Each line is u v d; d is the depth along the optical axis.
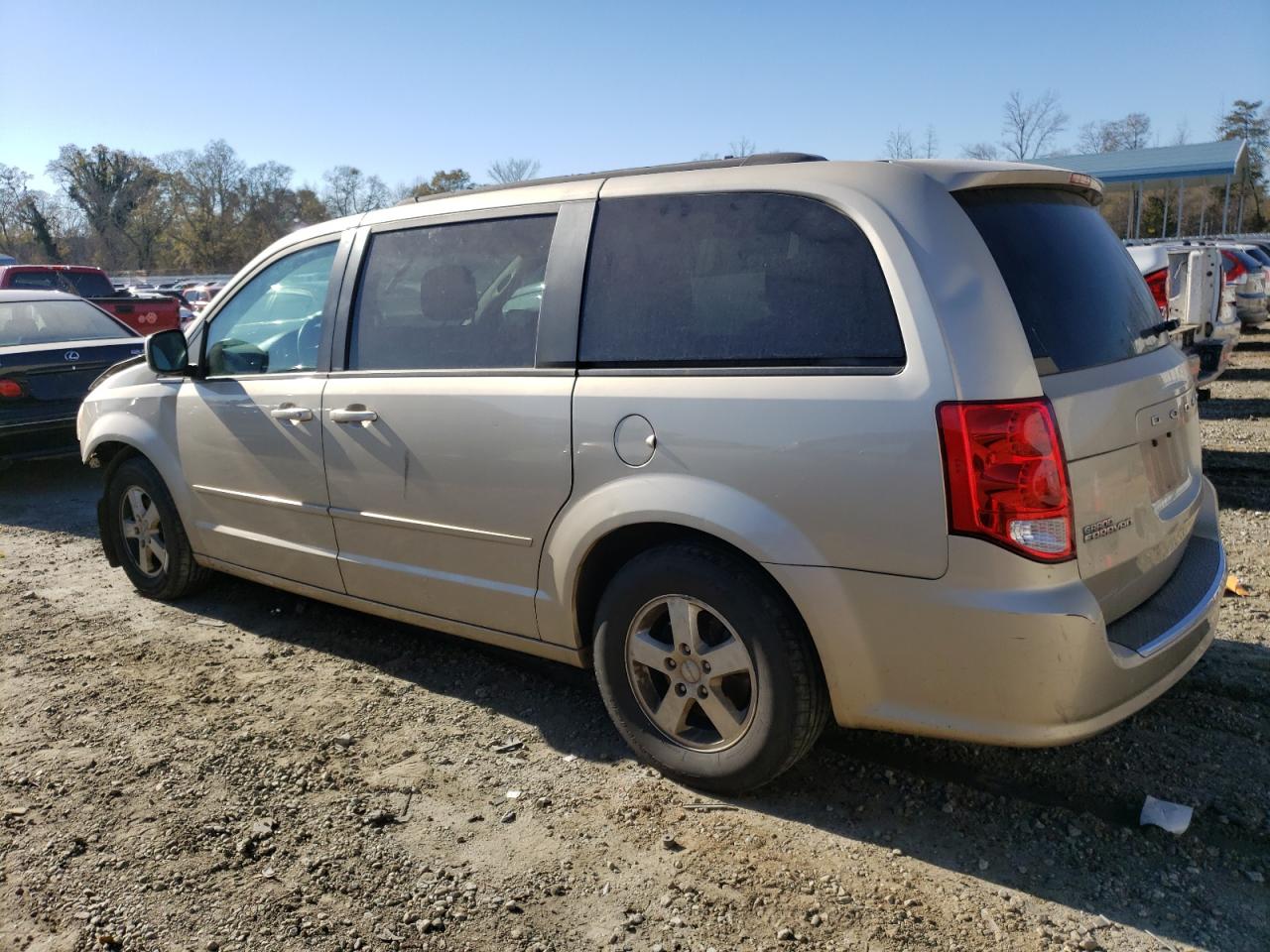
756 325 3.00
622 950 2.56
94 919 2.70
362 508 3.99
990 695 2.71
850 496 2.77
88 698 4.09
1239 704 3.73
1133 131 54.12
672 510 3.05
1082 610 2.63
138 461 5.09
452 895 2.78
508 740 3.67
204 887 2.84
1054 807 3.12
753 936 2.59
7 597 5.41
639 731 3.36
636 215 3.34
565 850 2.98
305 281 4.36
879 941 2.56
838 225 2.91
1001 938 2.56
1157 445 3.11
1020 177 3.04
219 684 4.20
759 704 3.03
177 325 14.93
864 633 2.82
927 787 3.26
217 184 79.94
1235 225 51.75
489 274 3.67
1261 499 6.65
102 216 79.00
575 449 3.29
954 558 2.65
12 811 3.23
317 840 3.05
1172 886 2.75
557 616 3.48
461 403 3.60
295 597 5.23
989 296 2.71
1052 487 2.62
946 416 2.63
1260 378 12.94
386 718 3.87
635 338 3.24
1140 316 3.31
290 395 4.20
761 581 2.99
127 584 5.59
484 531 3.60
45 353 7.93
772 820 3.11
